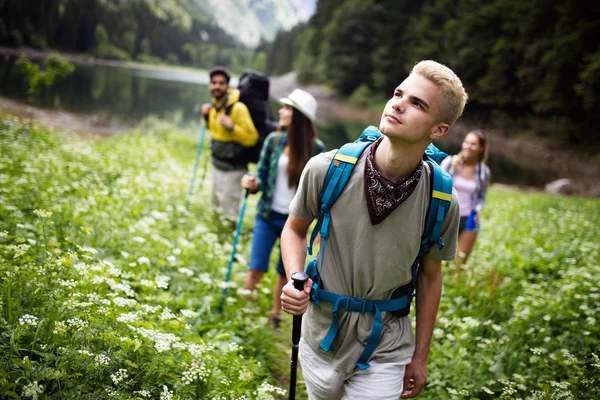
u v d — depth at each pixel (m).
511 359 3.85
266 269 4.85
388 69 73.94
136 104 31.11
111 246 4.60
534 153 39.84
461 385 3.65
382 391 2.27
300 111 4.52
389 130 2.01
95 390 2.43
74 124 17.09
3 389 2.19
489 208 12.47
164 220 6.02
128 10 180.38
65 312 2.80
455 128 49.69
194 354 2.80
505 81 48.94
